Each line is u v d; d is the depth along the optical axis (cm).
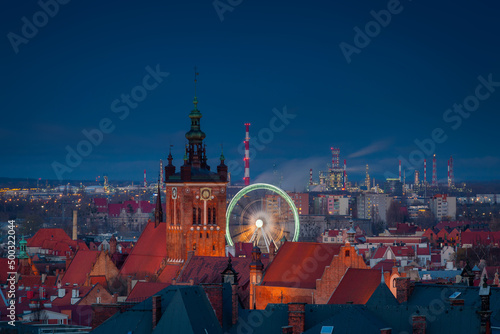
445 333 14838
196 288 16012
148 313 15750
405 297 16462
